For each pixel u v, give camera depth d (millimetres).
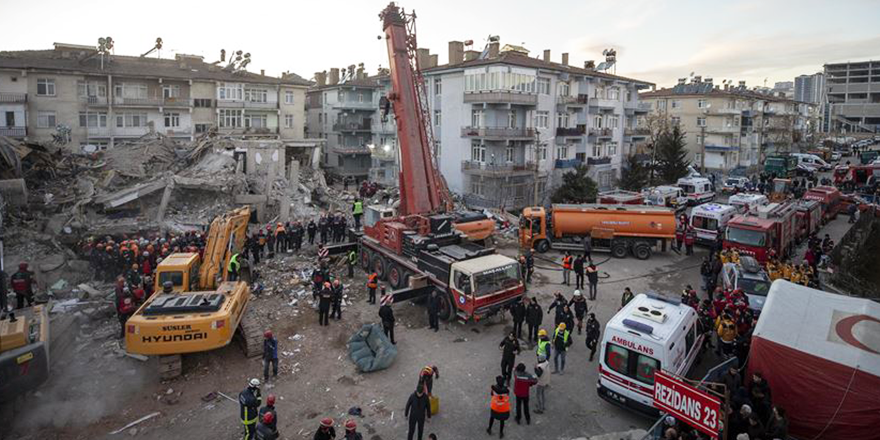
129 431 11781
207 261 17969
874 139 102812
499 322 18234
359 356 15039
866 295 21703
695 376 14289
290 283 21609
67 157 32969
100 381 13875
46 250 22859
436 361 15312
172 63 52281
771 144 80688
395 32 21891
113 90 44250
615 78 49062
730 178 53750
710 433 9594
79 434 11648
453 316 17938
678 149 51531
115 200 26938
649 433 10086
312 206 34438
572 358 15570
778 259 23734
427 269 18953
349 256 23047
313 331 17344
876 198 41438
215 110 49969
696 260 27188
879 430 9406
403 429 12023
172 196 29953
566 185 41438
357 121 57719
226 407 12805
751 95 72812
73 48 47750
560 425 12180
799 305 11938
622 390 12078
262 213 30844
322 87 59344
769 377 10562
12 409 12023
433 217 21094
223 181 30969
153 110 46156
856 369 9641
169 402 12953
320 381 14141
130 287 17797
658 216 26922
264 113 53219
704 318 15906
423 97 23219
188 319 13453
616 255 27625
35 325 12742
